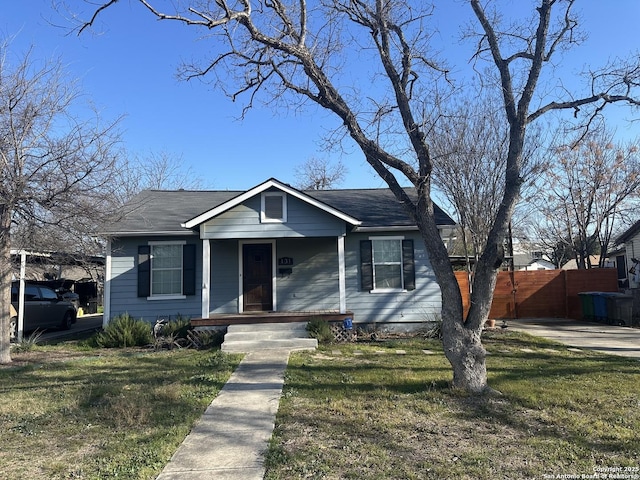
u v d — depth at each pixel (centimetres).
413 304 1400
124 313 1344
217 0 680
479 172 1636
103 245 1359
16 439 530
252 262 1428
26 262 1298
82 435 540
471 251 2181
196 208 1569
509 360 938
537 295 1828
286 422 570
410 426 547
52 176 928
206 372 859
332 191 1802
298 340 1122
